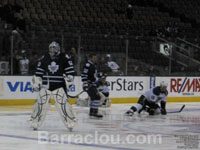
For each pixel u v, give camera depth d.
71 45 21.88
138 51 24.06
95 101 15.79
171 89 24.94
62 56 12.01
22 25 25.41
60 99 11.88
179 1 34.16
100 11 30.12
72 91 21.78
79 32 24.72
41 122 12.03
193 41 28.28
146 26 30.78
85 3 29.83
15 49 20.58
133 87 23.69
